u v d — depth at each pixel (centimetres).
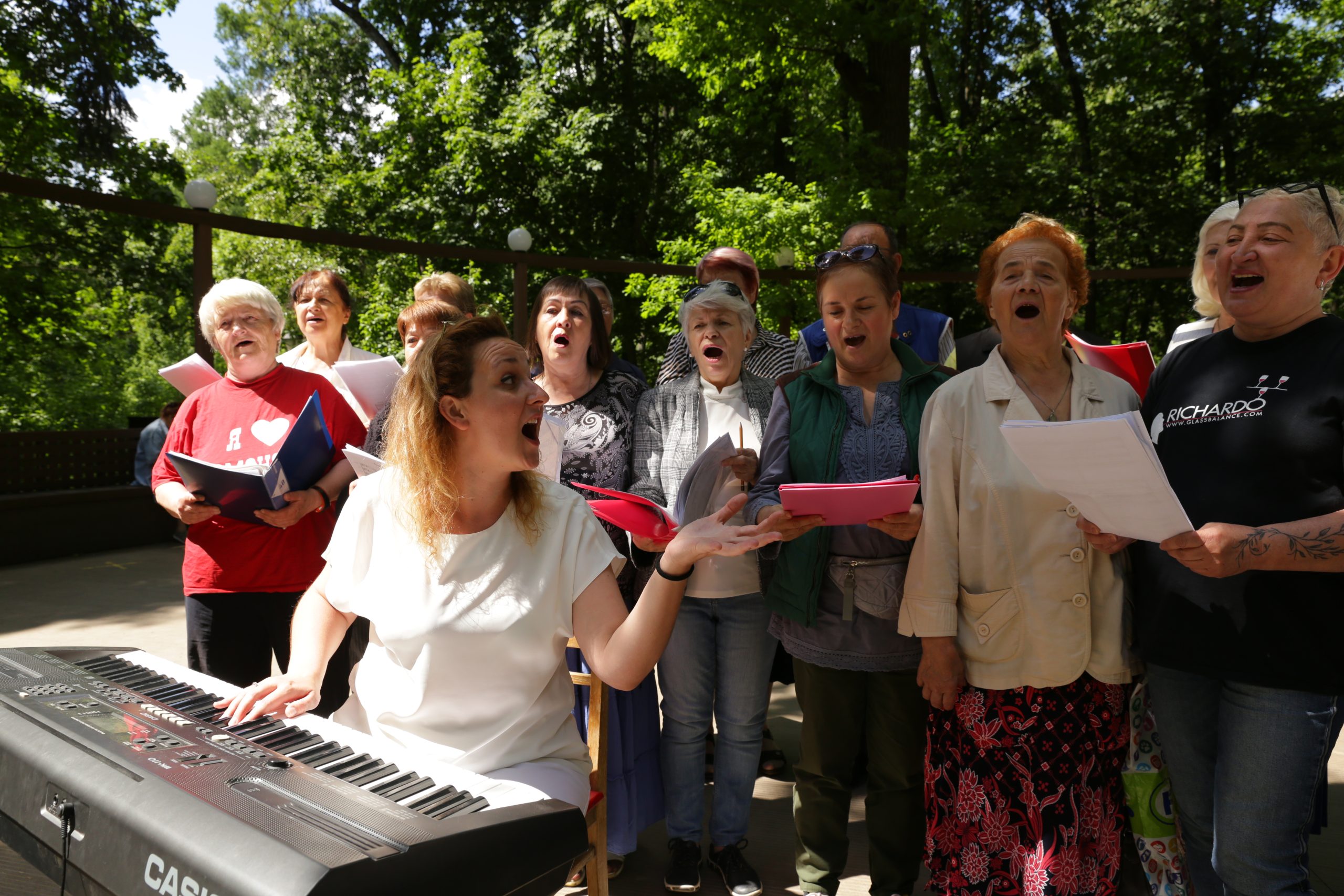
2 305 1642
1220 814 192
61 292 1730
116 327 1981
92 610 674
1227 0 1750
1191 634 192
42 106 1659
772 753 390
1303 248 185
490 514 191
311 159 2084
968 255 1736
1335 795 347
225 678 301
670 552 173
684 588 175
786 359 375
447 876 125
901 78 1382
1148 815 219
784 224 1328
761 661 283
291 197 2077
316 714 316
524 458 183
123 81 1745
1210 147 1833
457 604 185
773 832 325
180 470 273
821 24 1268
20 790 151
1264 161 1822
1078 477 165
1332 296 1488
